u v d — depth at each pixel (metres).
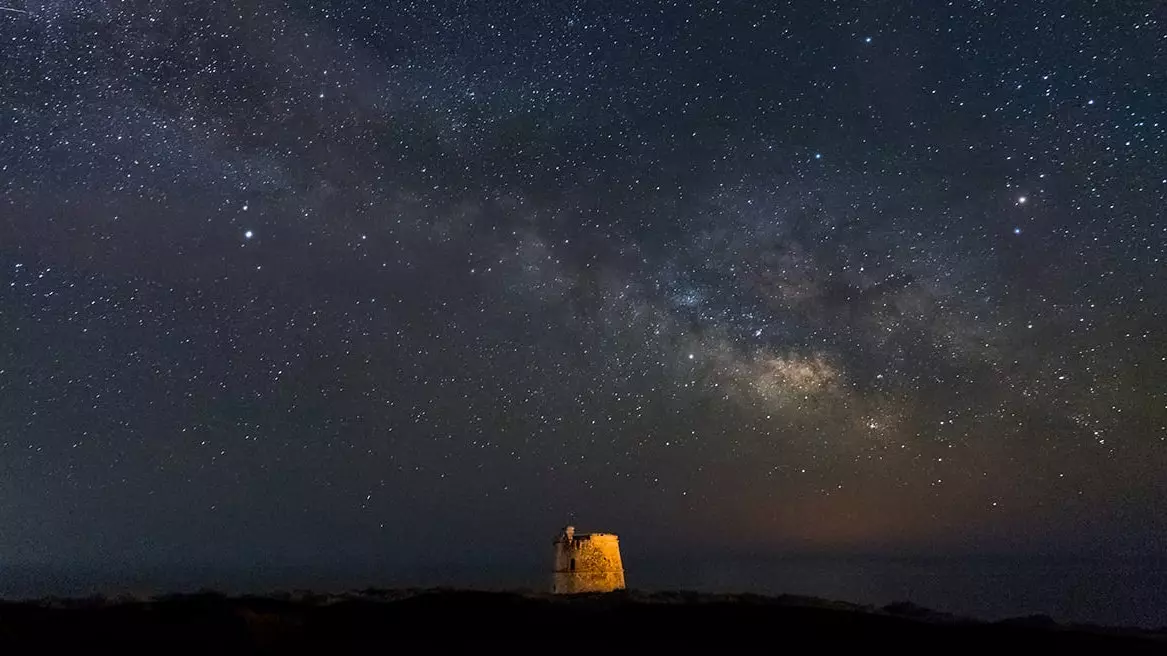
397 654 21.00
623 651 21.80
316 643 21.86
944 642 23.27
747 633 23.97
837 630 24.47
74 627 22.62
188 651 20.55
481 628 24.09
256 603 26.89
